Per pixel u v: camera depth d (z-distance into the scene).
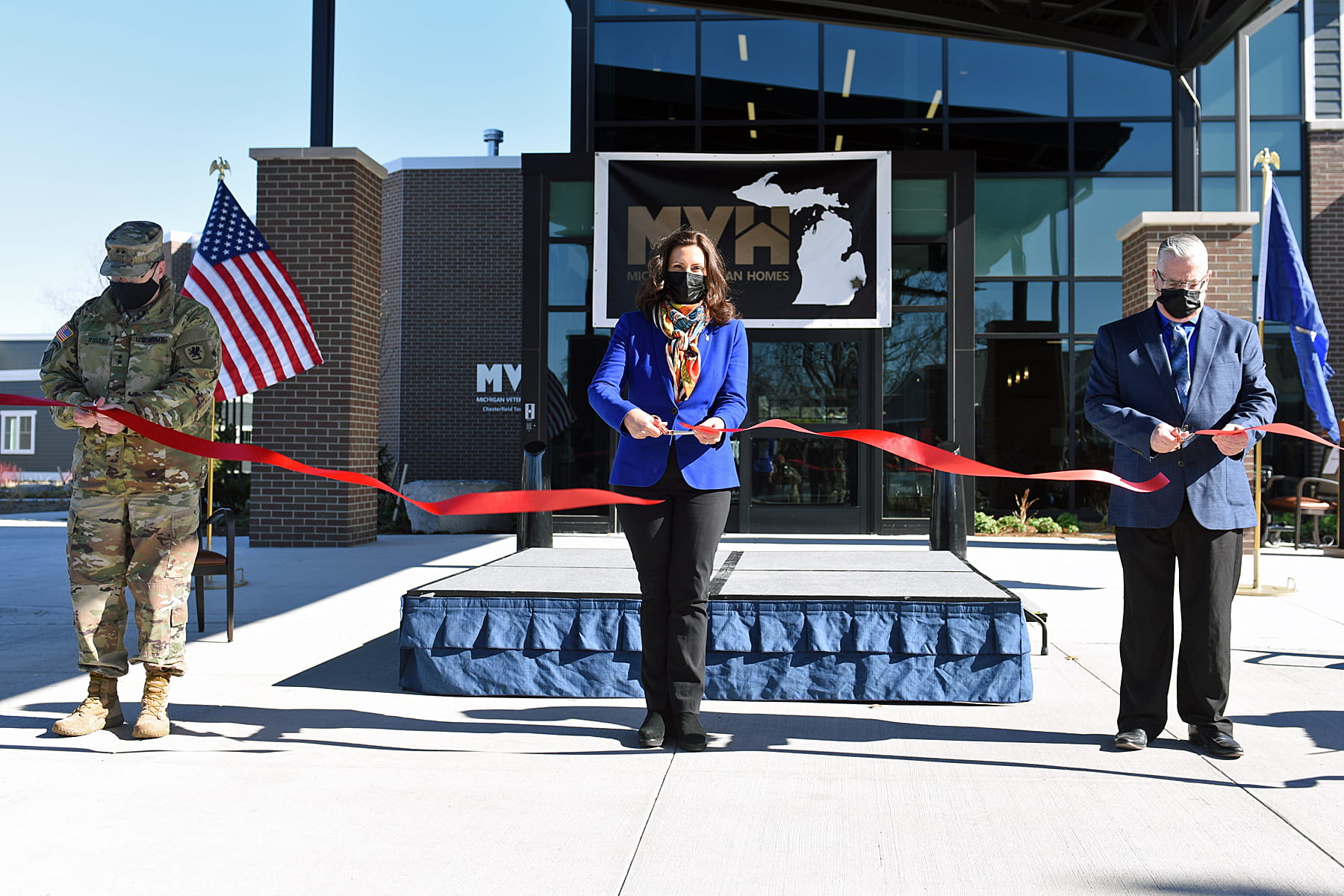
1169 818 2.88
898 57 14.20
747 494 12.83
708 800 3.05
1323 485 13.72
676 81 14.05
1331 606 7.01
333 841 2.71
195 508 3.84
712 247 3.62
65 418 3.55
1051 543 12.30
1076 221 14.27
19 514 20.27
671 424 3.53
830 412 12.80
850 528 12.74
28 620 6.36
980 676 4.24
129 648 5.52
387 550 10.92
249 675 4.82
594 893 2.39
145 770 3.34
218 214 8.92
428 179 20.02
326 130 11.49
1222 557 3.45
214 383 3.79
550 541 6.99
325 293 11.38
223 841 2.71
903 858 2.60
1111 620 6.38
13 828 2.80
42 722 3.93
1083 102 14.27
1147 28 13.49
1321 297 15.05
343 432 11.33
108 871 2.51
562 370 12.86
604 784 3.20
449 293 19.94
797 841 2.72
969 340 12.57
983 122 14.22
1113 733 3.80
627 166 12.06
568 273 12.85
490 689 4.39
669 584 3.59
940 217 12.73
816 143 14.13
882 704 4.25
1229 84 15.15
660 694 3.68
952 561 5.71
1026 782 3.22
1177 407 3.47
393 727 3.90
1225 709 3.58
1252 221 10.59
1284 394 15.05
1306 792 3.10
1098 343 3.69
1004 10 10.74
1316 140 15.09
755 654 4.32
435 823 2.85
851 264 12.05
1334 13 15.13
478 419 19.80
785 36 14.09
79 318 3.76
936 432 12.71
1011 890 2.40
